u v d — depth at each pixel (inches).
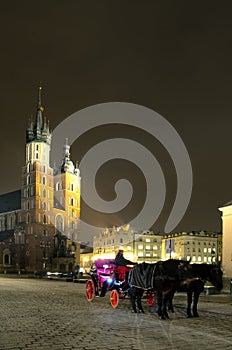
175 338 496.7
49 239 5354.3
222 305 896.3
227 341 482.6
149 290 713.6
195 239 5472.4
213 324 607.2
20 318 655.8
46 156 5506.9
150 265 705.6
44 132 5551.2
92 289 947.3
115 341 474.0
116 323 609.0
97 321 627.8
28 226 5260.8
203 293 1210.0
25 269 5132.9
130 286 749.9
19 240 5329.7
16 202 5792.3
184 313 737.0
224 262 1690.5
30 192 5354.3
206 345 459.8
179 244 5472.4
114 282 825.5
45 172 5447.8
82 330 544.4
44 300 981.2
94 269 962.1
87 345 450.6
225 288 1331.2
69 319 647.1
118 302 884.6
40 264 5177.2
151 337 500.7
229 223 1696.6
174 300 999.0
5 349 429.4
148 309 789.9
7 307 819.4
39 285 1760.6
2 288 1507.1
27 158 5482.3
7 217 5723.4
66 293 1232.2
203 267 701.3
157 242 5610.2
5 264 5349.4
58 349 430.3
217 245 5595.5
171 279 671.1
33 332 526.9
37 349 429.4
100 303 907.4
